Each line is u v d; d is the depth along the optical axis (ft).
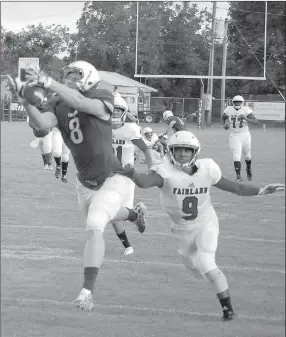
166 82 234.79
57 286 25.77
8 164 71.41
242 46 221.05
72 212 42.52
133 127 35.86
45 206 44.68
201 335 20.86
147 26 228.22
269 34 217.77
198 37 229.04
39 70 19.84
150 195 51.42
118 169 23.26
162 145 62.34
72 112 21.99
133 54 226.17
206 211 23.88
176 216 23.76
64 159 56.85
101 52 225.97
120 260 30.22
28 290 25.13
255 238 35.78
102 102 21.83
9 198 47.73
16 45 205.26
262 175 66.13
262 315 23.03
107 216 22.45
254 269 29.07
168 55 230.48
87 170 22.95
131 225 38.86
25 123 178.19
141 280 27.02
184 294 25.29
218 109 209.67
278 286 26.40
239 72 223.71
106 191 23.04
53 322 21.68
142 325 21.61
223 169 71.15
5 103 193.88
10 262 29.27
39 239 34.22
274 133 159.94
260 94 223.30
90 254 21.08
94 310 23.06
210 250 23.11
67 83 21.84
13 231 36.14
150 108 200.13
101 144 22.49
